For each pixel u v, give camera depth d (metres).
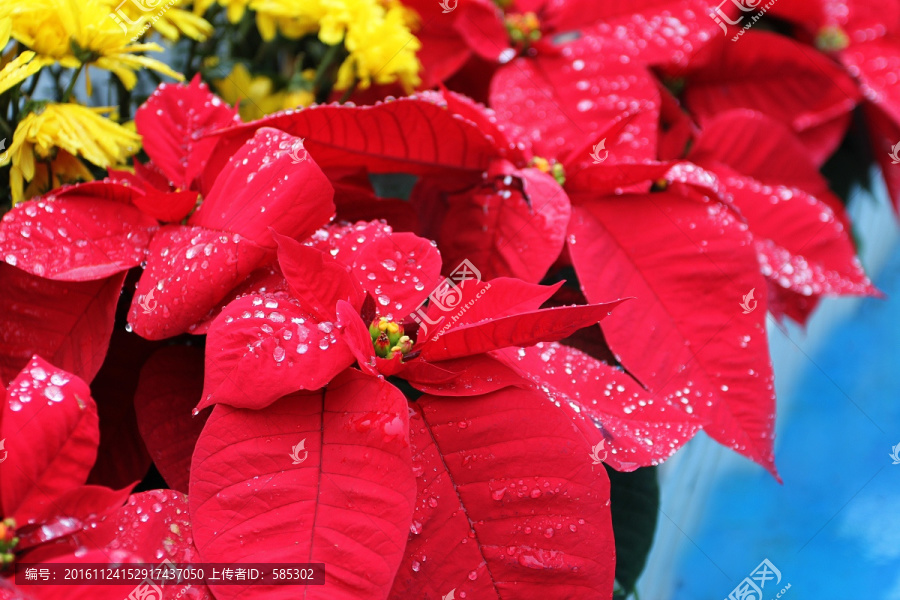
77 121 0.68
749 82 0.94
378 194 0.86
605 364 0.68
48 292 0.65
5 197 0.73
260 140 0.65
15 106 0.70
